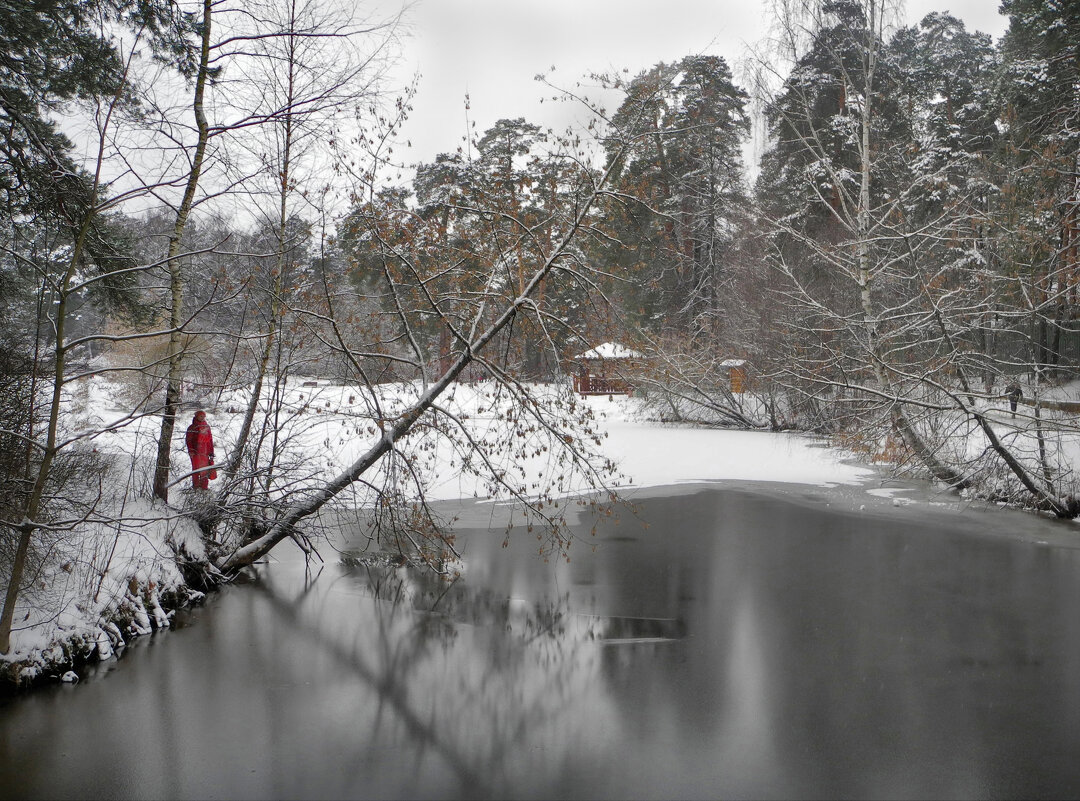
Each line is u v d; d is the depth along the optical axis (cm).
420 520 1145
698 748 636
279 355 1142
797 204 3161
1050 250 1727
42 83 953
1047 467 1562
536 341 1214
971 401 1639
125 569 945
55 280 785
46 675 781
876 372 1795
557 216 1147
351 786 585
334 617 989
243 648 880
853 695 736
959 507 1666
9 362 850
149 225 1148
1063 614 965
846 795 563
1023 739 645
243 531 1183
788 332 2486
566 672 802
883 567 1195
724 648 862
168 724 692
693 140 3712
